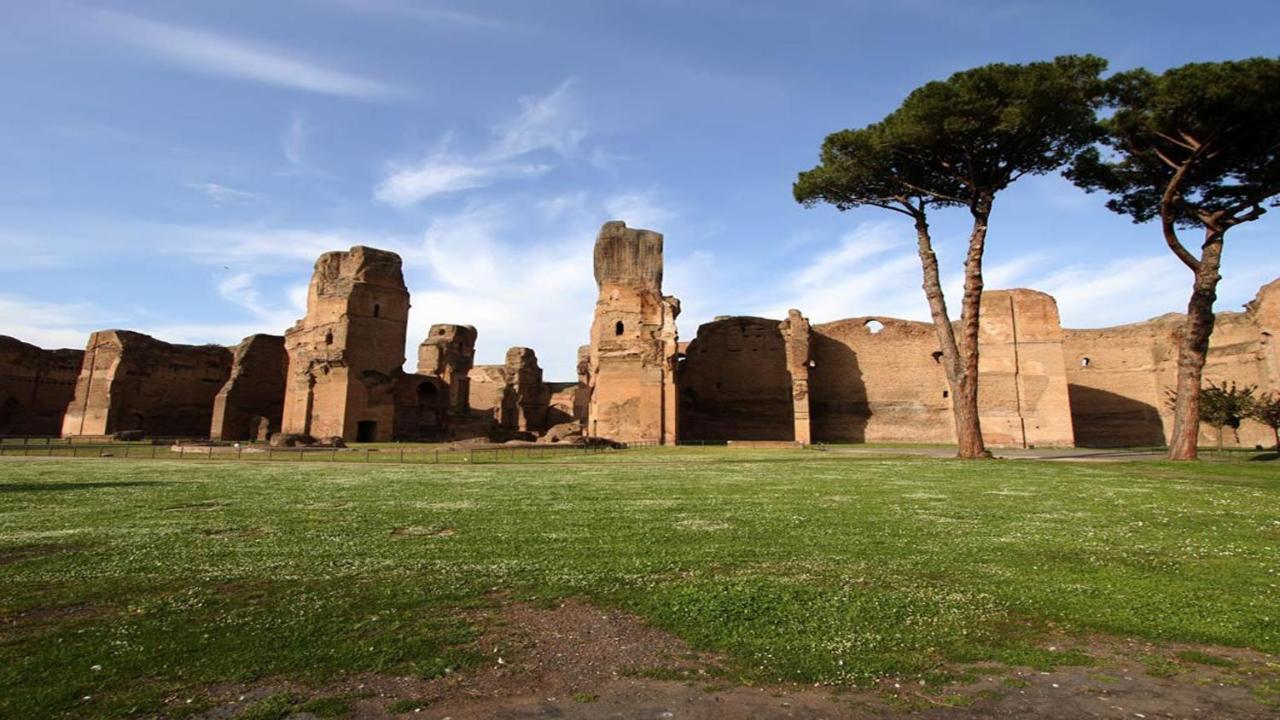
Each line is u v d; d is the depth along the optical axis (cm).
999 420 4631
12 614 636
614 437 4256
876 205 3030
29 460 2803
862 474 1981
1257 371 4303
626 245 4522
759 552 891
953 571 795
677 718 445
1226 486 1602
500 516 1195
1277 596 695
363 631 595
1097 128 2609
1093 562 838
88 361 5512
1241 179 2583
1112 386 5238
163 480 1881
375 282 4809
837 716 450
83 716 433
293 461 2800
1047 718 448
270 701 457
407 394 5116
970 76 2570
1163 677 513
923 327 5181
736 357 5266
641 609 656
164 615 632
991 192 2719
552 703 466
